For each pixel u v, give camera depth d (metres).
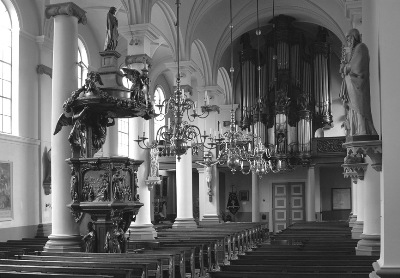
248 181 30.67
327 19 23.41
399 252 5.46
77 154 10.73
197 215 30.39
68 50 11.66
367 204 10.50
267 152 21.75
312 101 27.16
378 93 7.39
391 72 5.64
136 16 15.70
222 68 27.70
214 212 26.31
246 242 19.39
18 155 16.97
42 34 18.34
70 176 11.23
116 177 10.41
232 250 17.00
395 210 5.51
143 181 15.70
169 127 13.77
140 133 16.02
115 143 15.55
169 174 31.02
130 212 10.90
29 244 14.73
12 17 17.39
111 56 10.71
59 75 11.59
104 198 10.33
